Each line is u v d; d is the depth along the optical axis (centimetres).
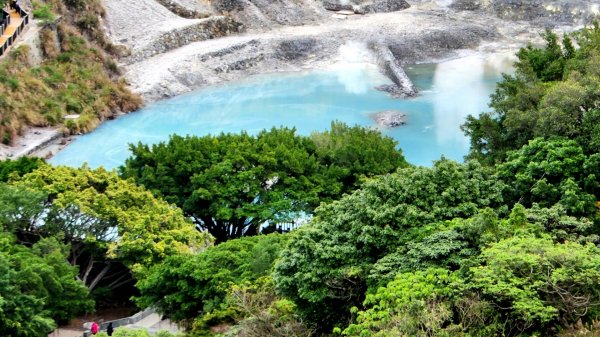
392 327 3247
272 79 11819
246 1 13538
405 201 4206
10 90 9356
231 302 4197
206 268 4691
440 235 3834
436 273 3606
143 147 6944
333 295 3894
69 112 9856
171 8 13175
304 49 12606
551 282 3309
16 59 9850
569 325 3309
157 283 4797
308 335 3728
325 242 4019
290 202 6369
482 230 3834
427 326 3175
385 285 3716
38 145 8912
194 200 6438
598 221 4688
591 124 5347
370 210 4050
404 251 3888
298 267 3978
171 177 6600
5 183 5884
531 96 6156
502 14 14212
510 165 5181
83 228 5506
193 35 12569
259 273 4591
